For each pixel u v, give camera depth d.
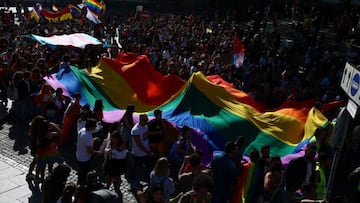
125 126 12.21
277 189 8.77
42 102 14.46
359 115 14.13
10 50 19.14
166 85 16.27
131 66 16.62
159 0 49.88
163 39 27.05
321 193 9.62
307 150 9.99
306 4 37.12
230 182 9.18
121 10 47.88
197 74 14.63
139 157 11.41
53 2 46.41
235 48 19.86
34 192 10.80
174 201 8.25
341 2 35.41
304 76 21.34
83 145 10.51
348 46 27.92
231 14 40.56
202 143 12.56
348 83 6.72
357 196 8.19
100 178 11.84
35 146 10.62
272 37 29.50
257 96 18.47
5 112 16.41
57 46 21.08
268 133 13.62
